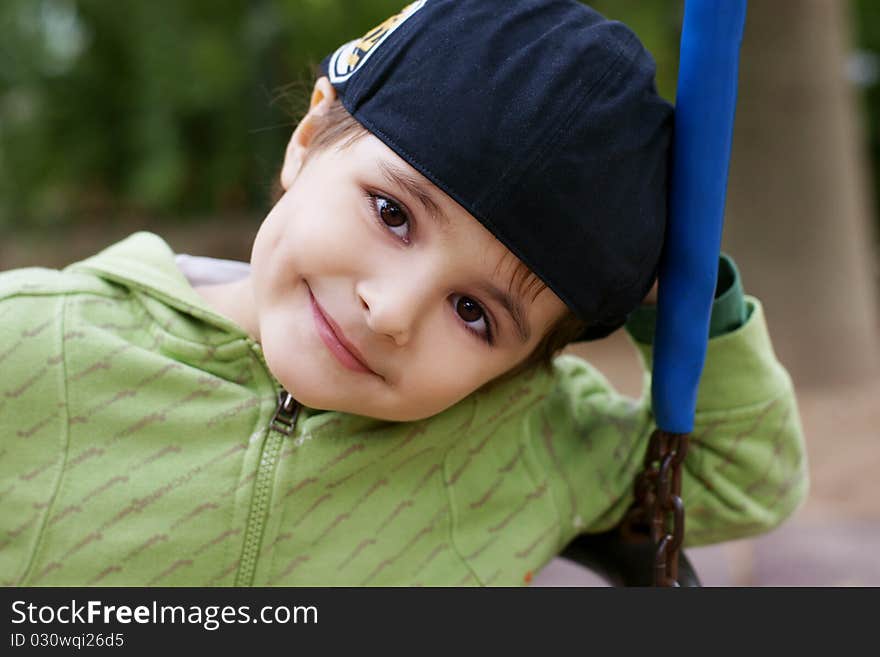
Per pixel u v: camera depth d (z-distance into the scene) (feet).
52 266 17.43
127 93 19.44
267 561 3.27
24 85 19.03
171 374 3.21
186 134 19.10
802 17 12.10
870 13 20.63
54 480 3.09
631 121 2.84
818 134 12.34
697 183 2.98
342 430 3.30
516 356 3.06
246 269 3.72
